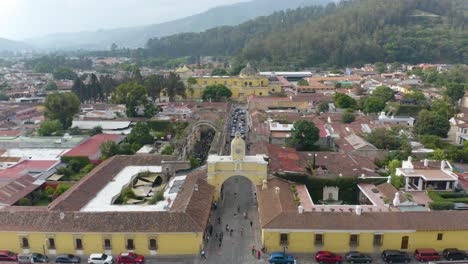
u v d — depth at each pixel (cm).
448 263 6544
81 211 7838
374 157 12244
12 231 7344
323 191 9581
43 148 13425
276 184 8938
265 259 7250
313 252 7419
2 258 7225
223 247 7638
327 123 15262
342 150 12794
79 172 11975
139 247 7362
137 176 10188
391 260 7081
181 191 8900
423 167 10038
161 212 7569
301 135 13075
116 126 16575
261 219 7750
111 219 7450
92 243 7356
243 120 19288
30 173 11231
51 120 15838
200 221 7525
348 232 7294
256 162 9138
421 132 14600
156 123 17162
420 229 7269
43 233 7325
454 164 11744
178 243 7344
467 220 7456
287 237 7394
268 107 19750
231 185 10650
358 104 19738
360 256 7125
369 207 8156
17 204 9306
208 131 16262
